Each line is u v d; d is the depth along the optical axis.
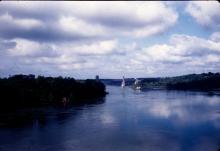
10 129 71.12
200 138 61.25
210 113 95.50
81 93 163.88
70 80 163.62
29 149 53.59
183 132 66.94
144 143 57.59
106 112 101.06
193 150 52.88
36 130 69.56
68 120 83.62
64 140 60.00
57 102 140.00
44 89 139.88
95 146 55.59
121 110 106.56
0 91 111.00
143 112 100.31
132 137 62.28
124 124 77.00
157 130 69.19
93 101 149.25
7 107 113.12
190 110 104.19
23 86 131.25
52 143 57.69
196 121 80.56
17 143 57.75
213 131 67.69
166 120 82.62
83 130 69.31
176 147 54.75
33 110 108.44
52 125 76.06
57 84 148.00
